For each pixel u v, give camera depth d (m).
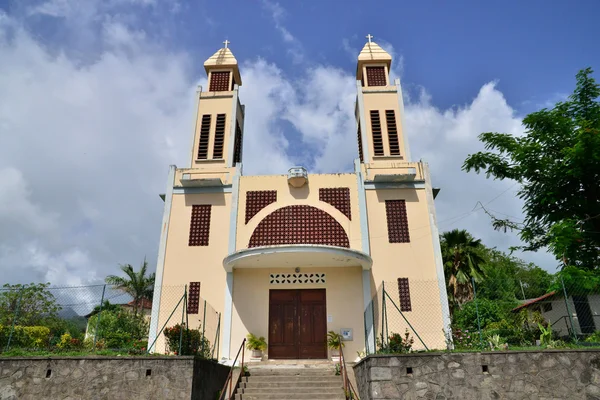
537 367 10.28
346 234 18.38
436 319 16.89
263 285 17.86
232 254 16.69
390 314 17.06
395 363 10.37
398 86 22.44
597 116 15.16
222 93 22.72
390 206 18.95
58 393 10.85
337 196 19.14
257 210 18.97
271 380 13.49
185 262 18.23
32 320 14.23
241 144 24.16
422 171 19.56
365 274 17.72
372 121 21.78
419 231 18.42
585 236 14.06
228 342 16.84
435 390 10.13
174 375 10.88
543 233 15.77
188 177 19.22
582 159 13.83
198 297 17.66
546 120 15.55
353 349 16.73
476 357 10.41
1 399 10.82
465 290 25.70
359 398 11.85
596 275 12.98
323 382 13.09
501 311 21.70
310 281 17.88
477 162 16.78
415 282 17.56
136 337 20.83
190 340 12.91
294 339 17.19
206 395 12.02
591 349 10.40
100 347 14.41
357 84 22.58
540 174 15.59
